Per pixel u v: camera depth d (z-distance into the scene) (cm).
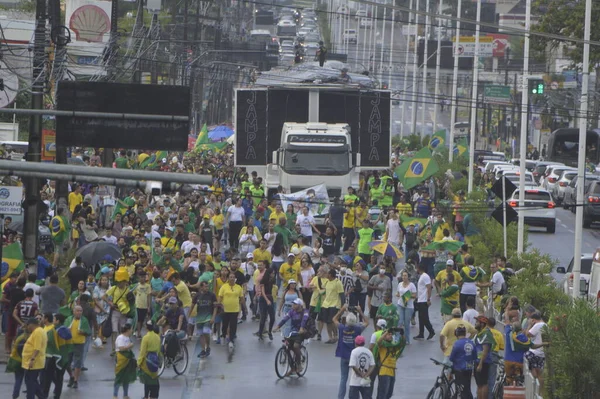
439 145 18138
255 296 7706
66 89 4675
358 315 7269
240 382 6100
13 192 6925
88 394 5791
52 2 8369
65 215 8569
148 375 5434
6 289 6644
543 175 17338
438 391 5394
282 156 11756
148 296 6962
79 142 4584
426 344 7138
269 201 10925
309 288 7194
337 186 11731
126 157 13088
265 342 7156
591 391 5178
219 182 13025
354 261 7688
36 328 5344
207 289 6706
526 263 8131
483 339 5422
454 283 7206
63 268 8356
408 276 7181
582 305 5450
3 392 5816
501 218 9638
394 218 9600
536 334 5528
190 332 7188
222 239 10644
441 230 9038
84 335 5903
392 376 5447
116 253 7262
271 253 8600
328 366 6525
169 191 3544
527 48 10450
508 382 5512
